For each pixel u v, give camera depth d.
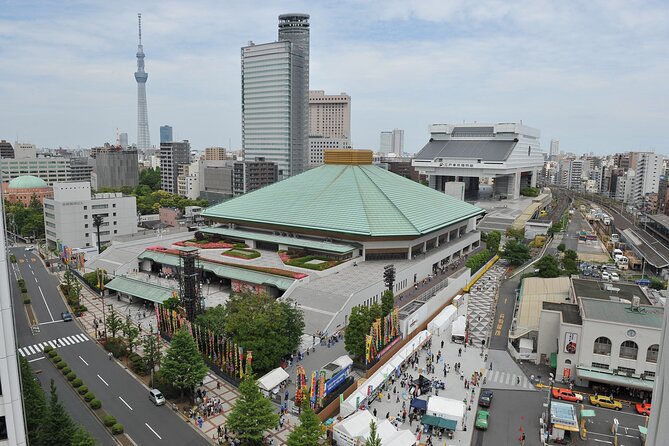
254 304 93.38
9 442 45.00
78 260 171.25
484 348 110.38
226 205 189.50
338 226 152.75
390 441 66.94
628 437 76.69
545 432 76.56
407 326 109.75
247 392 70.56
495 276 170.38
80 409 81.38
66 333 115.06
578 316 100.75
